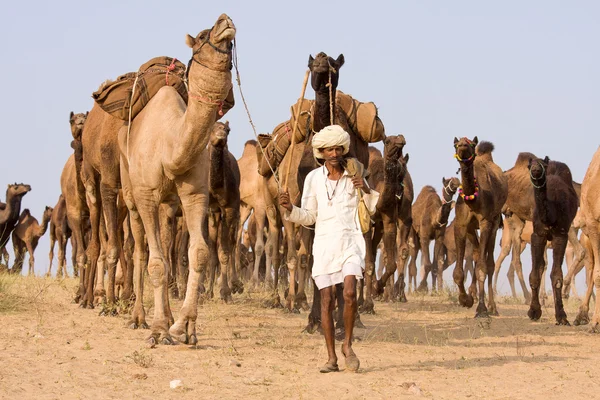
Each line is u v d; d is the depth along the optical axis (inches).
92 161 667.4
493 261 864.3
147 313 668.7
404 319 770.2
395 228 779.4
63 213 1438.2
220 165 838.5
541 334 652.1
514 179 1077.8
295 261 802.8
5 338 501.4
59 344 488.1
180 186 482.9
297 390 385.4
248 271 1373.0
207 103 452.1
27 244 1728.6
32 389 373.1
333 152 423.5
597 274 667.4
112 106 529.3
